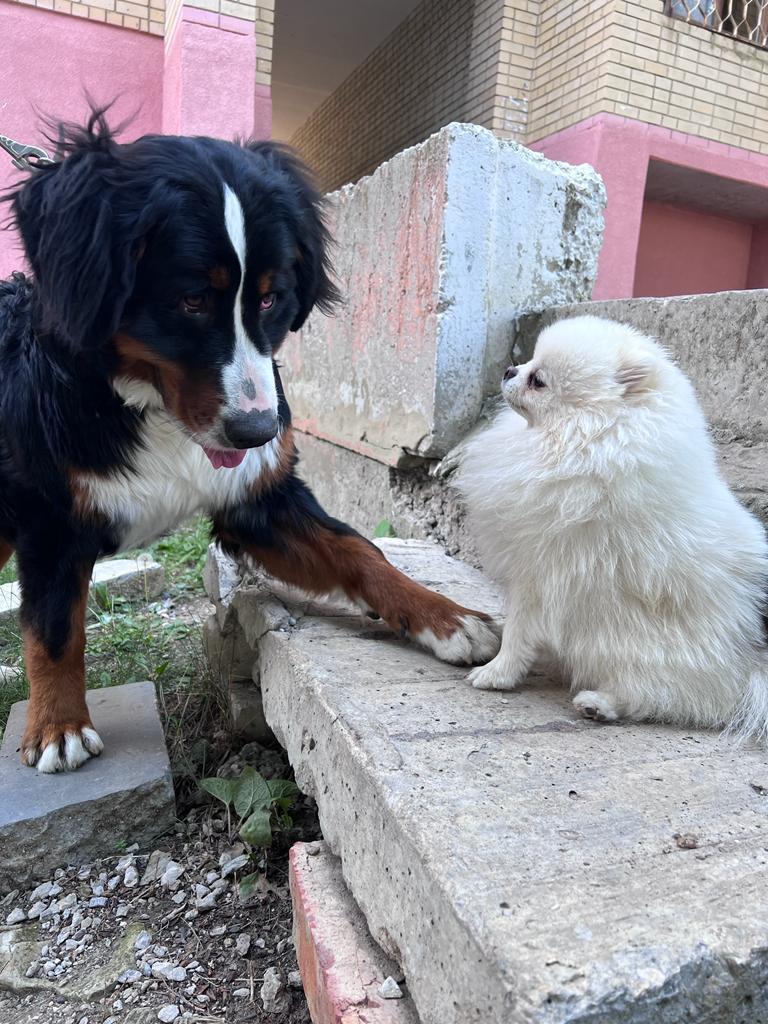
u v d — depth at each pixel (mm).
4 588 1206
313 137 4227
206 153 614
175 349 607
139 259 587
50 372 642
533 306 1021
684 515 505
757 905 335
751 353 725
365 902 441
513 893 337
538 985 286
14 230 650
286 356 1618
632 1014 288
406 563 885
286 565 742
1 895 624
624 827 390
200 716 859
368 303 1146
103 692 826
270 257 612
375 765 441
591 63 2154
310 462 1510
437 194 927
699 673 512
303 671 585
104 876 628
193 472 706
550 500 511
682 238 2764
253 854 637
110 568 1266
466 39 2576
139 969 538
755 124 2365
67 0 1930
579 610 524
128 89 2053
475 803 405
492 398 996
